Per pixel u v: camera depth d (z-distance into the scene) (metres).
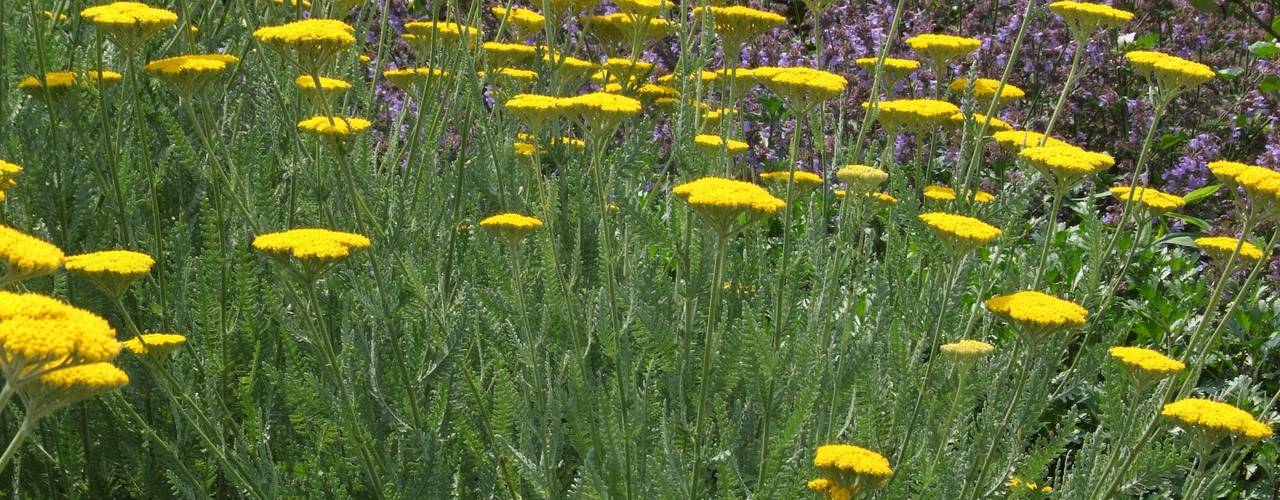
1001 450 2.74
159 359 2.34
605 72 4.16
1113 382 2.79
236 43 3.91
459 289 3.19
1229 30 6.33
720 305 3.03
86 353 1.33
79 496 2.91
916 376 2.76
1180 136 5.97
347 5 3.84
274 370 2.64
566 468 2.91
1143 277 4.59
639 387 2.93
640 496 2.36
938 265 3.02
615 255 3.33
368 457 2.44
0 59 3.33
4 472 2.91
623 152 3.25
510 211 3.23
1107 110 6.52
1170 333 4.09
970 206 3.36
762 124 6.18
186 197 3.68
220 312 2.87
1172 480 3.48
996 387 2.60
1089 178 4.99
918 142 3.43
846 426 2.56
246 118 3.97
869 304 3.36
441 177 3.54
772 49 6.20
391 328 2.59
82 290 2.91
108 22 2.65
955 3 7.10
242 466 2.48
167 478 2.78
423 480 2.47
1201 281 4.31
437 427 2.64
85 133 3.44
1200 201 5.84
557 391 2.57
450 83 3.78
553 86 3.31
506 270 2.98
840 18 6.46
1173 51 6.36
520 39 3.96
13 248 1.54
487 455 2.67
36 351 1.28
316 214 3.24
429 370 2.79
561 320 2.90
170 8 4.32
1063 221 5.87
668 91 4.10
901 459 2.52
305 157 3.10
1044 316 2.31
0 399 1.31
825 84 2.56
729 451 2.24
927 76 6.08
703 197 1.98
